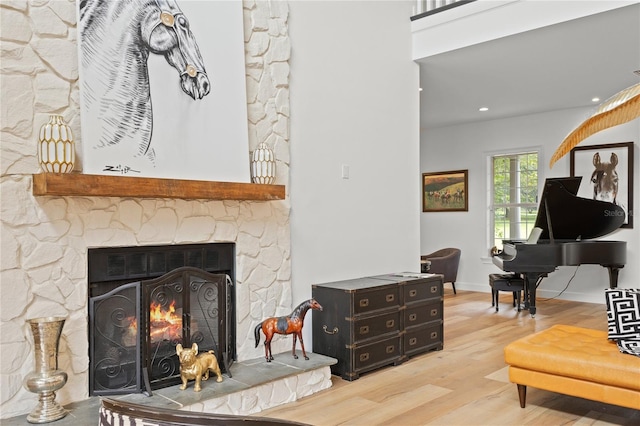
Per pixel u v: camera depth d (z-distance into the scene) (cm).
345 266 447
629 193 683
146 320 289
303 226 411
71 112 280
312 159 420
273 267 382
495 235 827
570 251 576
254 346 367
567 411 308
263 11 380
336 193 441
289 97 401
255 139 372
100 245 290
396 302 413
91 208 287
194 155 326
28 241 264
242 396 301
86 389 282
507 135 802
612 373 270
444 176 879
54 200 273
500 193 821
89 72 282
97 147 282
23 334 261
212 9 342
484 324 564
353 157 458
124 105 295
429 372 389
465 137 852
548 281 755
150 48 308
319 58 428
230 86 349
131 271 306
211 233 343
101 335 289
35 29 267
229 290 348
